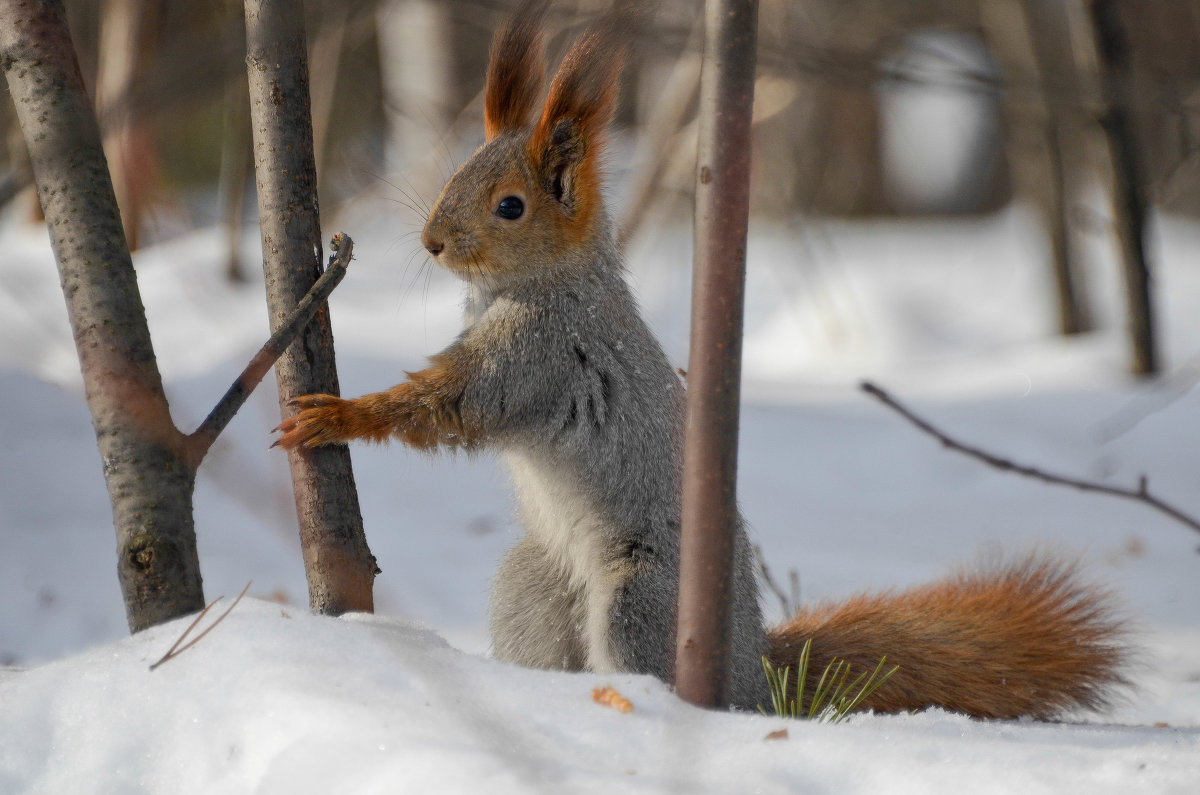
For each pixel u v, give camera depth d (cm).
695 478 537
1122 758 492
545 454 795
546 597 813
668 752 466
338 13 1703
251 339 1808
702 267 526
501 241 783
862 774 466
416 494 1497
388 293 2097
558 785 410
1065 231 2194
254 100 634
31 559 1173
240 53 689
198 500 1359
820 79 1142
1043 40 2097
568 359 789
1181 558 1309
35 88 575
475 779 407
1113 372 1944
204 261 2134
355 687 482
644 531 775
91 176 581
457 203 781
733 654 710
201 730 464
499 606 824
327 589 650
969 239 2898
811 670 764
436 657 538
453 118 2177
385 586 1161
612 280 821
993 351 2177
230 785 438
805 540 1399
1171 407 1745
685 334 2019
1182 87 1691
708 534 538
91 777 459
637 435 786
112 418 571
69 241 576
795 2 1995
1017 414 1792
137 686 486
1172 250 2602
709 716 516
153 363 584
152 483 570
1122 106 1641
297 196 635
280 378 675
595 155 802
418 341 1897
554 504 798
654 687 538
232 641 506
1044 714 770
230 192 2080
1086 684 774
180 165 2691
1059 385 1914
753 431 1777
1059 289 2206
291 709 454
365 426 689
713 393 531
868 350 2238
